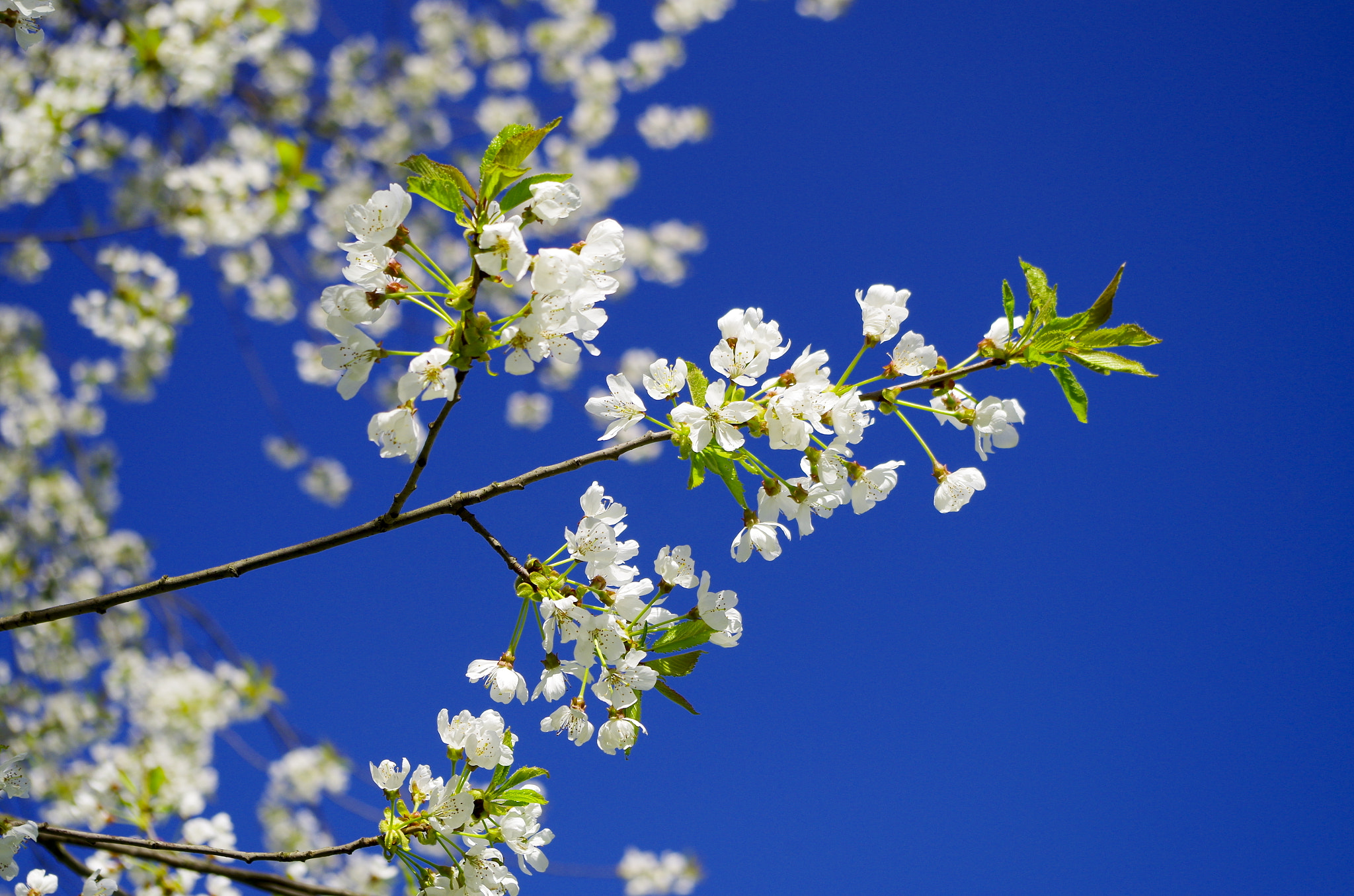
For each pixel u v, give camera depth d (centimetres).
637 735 259
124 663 771
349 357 210
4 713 684
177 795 405
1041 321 264
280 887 342
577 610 242
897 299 277
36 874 293
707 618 255
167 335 663
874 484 270
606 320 218
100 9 639
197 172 676
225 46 666
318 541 234
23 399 856
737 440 240
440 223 966
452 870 246
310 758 776
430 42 1024
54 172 575
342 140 871
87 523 835
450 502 238
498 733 250
